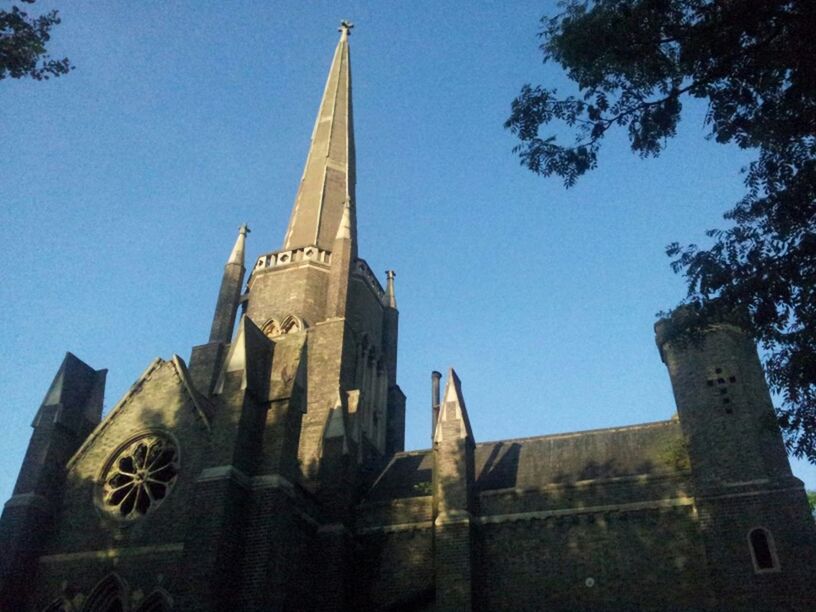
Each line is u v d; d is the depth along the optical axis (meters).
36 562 28.75
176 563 26.84
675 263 19.75
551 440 35.97
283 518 27.41
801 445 20.11
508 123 20.33
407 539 31.53
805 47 16.67
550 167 20.47
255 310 47.69
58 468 31.09
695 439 28.84
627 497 28.98
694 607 25.88
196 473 28.97
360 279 50.59
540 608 27.69
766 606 24.20
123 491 30.28
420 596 29.45
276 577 26.20
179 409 31.22
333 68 65.19
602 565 27.86
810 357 18.81
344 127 60.66
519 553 29.19
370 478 38.59
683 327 21.38
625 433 34.75
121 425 31.86
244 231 53.62
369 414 46.34
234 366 29.67
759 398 29.25
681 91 18.95
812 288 18.17
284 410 29.45
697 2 18.03
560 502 29.83
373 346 49.72
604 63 18.91
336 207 54.59
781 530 25.42
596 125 19.89
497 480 33.19
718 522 26.44
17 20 20.41
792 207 18.50
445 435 32.06
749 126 18.67
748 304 18.97
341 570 30.11
